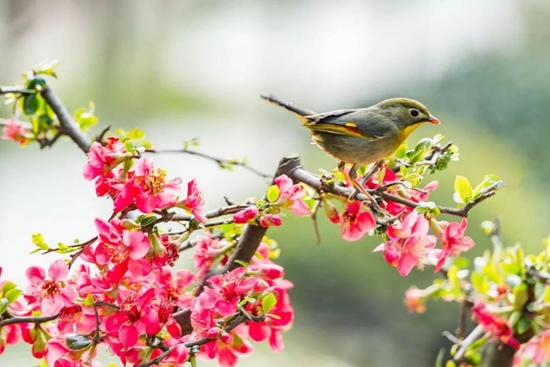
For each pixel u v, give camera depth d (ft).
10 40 87.25
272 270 12.26
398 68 82.79
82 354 10.98
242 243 13.10
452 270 16.42
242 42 108.47
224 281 11.41
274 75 99.45
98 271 11.34
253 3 111.86
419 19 84.33
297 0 108.47
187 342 11.09
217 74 100.99
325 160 51.39
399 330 41.81
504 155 53.72
